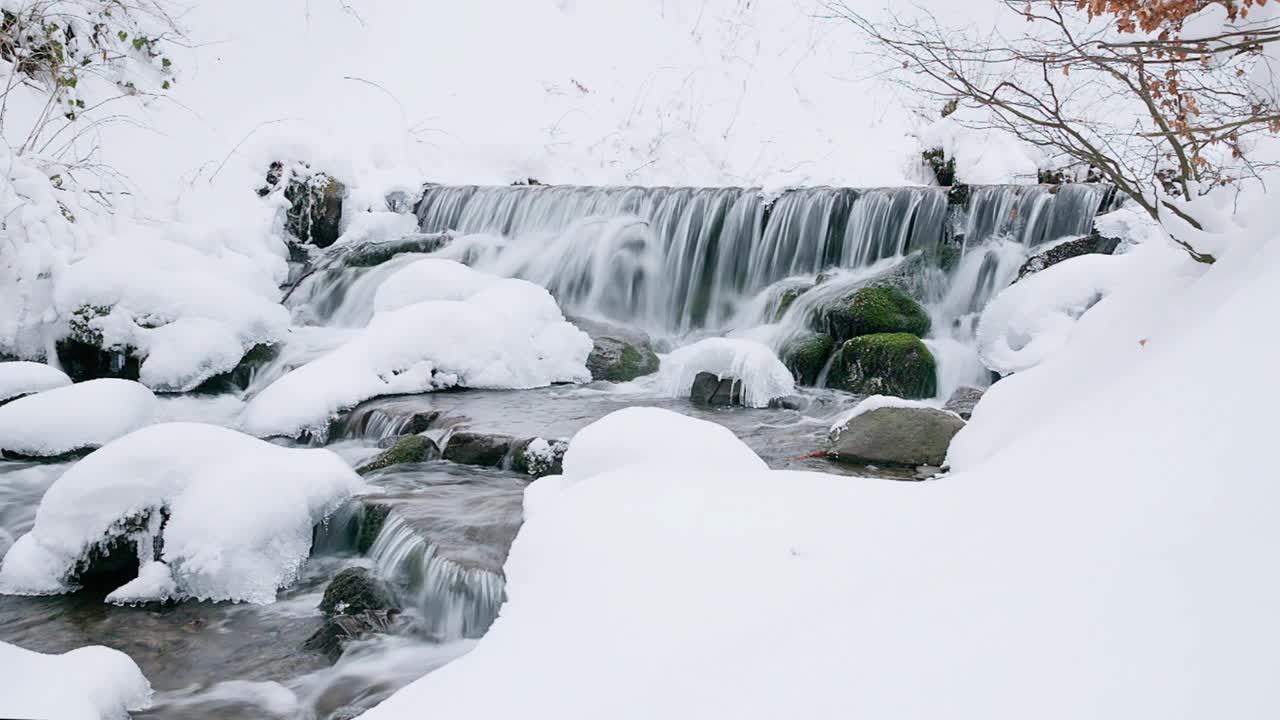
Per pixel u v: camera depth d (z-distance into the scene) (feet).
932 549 7.79
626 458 13.47
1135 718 4.54
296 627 13.04
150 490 14.24
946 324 27.32
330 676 11.82
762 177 42.32
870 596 7.23
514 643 8.77
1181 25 11.48
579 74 45.75
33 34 32.83
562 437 19.16
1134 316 12.09
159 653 12.40
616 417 14.49
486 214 36.27
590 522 10.90
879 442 17.93
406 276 28.40
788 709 5.88
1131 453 7.28
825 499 10.57
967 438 14.84
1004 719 4.91
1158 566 5.61
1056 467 8.14
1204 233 11.11
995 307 23.73
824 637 6.72
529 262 33.55
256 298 28.89
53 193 28.19
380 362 24.23
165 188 33.22
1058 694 4.93
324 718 10.97
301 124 38.60
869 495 10.51
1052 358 13.97
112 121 34.09
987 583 6.44
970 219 28.12
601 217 33.88
